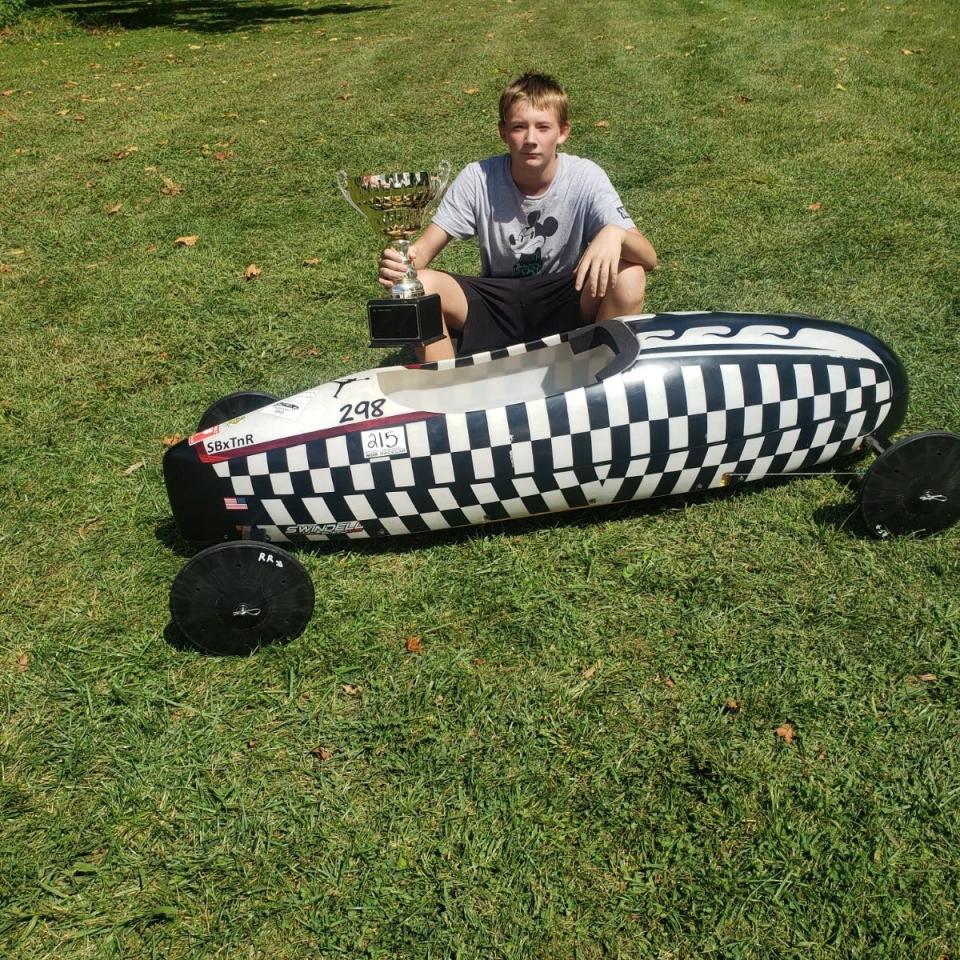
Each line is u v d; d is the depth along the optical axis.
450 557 3.33
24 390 4.56
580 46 10.99
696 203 6.11
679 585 3.12
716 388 3.17
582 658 2.88
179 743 2.68
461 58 10.79
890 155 6.74
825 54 9.72
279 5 17.28
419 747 2.62
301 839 2.39
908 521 3.18
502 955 2.10
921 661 2.75
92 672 2.94
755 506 3.43
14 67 11.96
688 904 2.17
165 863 2.35
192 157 7.57
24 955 2.17
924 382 4.12
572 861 2.28
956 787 2.38
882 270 5.12
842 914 2.12
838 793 2.39
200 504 3.13
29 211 6.65
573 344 3.38
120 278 5.61
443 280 3.61
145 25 15.38
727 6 12.93
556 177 3.53
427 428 3.06
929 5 12.20
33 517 3.67
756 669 2.78
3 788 2.57
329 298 5.28
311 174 7.09
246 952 2.15
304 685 2.85
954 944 2.04
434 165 7.18
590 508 3.50
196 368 4.69
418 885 2.26
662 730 2.61
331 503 3.12
